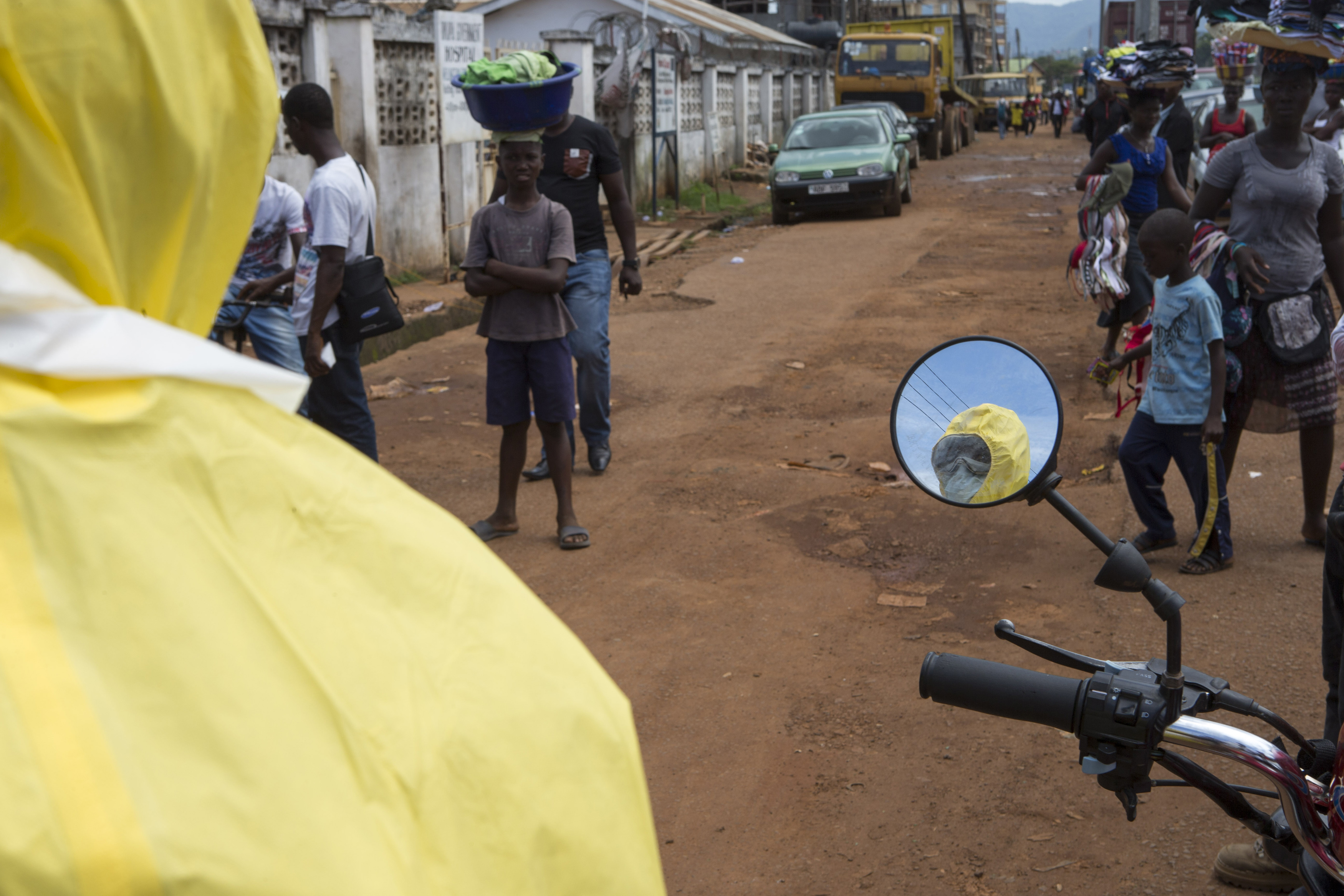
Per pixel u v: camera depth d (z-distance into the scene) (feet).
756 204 69.31
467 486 19.07
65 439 2.37
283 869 2.23
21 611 2.19
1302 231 14.40
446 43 36.91
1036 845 9.37
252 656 2.44
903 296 35.83
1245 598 13.76
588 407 19.52
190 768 2.21
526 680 3.03
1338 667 8.86
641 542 16.51
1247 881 8.54
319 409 15.80
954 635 13.33
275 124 3.02
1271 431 14.75
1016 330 30.37
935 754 10.82
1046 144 124.67
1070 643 12.92
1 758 2.03
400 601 2.89
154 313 2.82
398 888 2.38
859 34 104.01
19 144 2.46
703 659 12.92
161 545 2.41
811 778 10.53
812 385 25.70
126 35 2.56
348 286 15.16
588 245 18.92
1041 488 5.06
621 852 3.06
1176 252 14.02
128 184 2.65
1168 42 22.15
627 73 55.16
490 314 15.78
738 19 103.45
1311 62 13.91
